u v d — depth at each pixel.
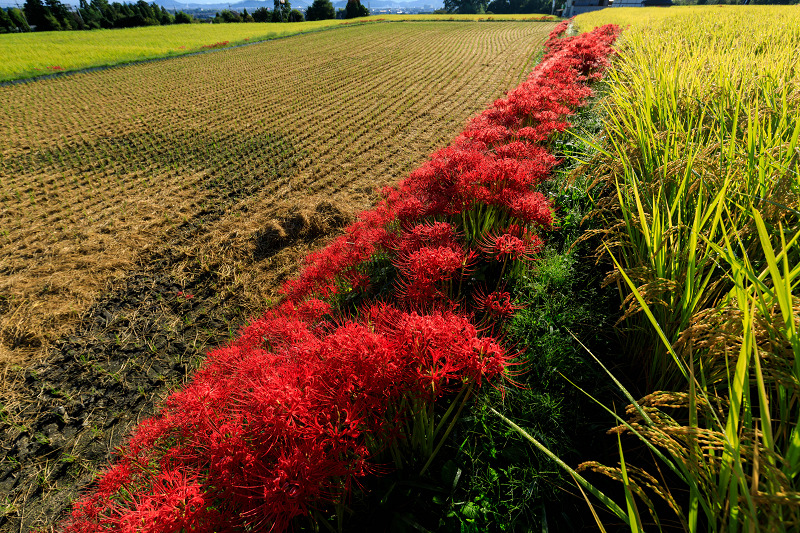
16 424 3.87
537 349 2.59
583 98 7.50
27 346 4.79
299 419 1.55
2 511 3.17
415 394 1.77
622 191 3.05
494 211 3.75
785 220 2.03
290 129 13.20
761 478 1.19
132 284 5.87
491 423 2.19
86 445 3.67
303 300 3.78
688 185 2.50
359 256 3.87
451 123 12.84
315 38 40.09
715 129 3.30
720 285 2.05
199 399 1.81
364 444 1.88
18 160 11.49
